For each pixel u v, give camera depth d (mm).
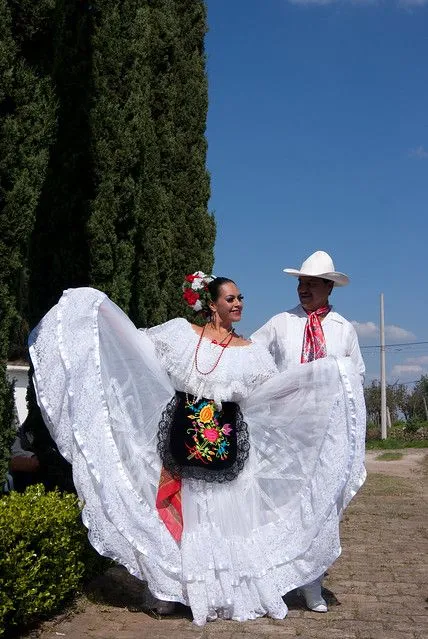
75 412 5207
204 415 5445
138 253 7770
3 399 5062
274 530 5449
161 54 9984
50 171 6934
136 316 8133
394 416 50438
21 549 4762
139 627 5055
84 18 7000
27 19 5121
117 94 7098
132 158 7051
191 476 5375
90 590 5902
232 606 5242
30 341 5363
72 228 6961
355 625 5141
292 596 5930
